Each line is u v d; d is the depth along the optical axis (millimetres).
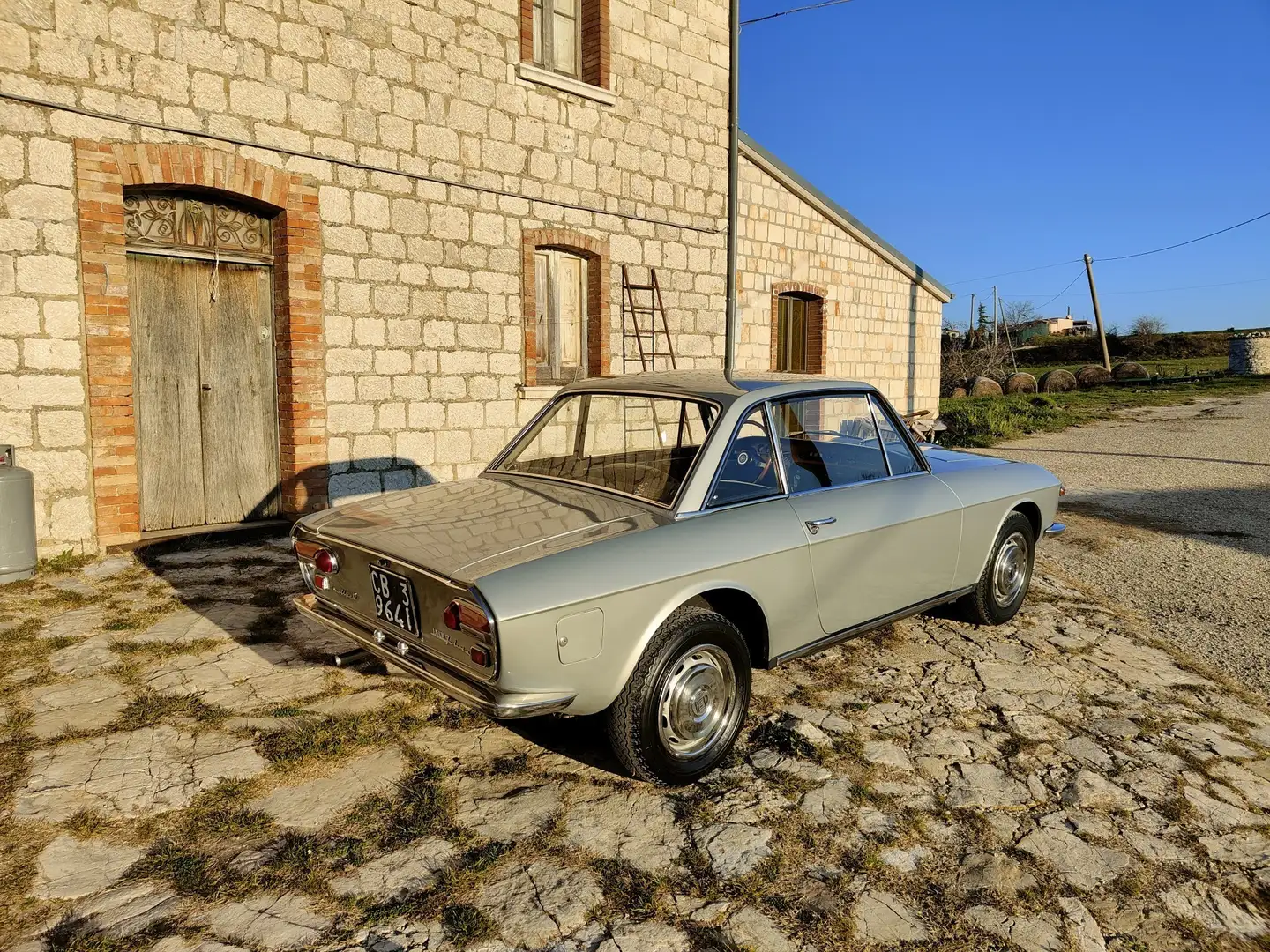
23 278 5711
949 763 3434
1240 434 16828
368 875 2600
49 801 2941
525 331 8695
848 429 4137
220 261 6891
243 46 6594
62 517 6000
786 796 3148
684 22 10172
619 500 3484
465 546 3027
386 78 7465
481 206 8266
